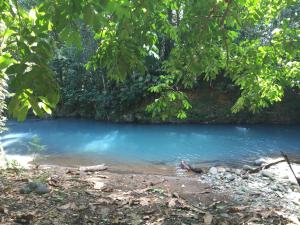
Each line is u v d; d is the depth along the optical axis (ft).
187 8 13.39
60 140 51.26
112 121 69.21
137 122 67.51
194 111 66.23
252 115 65.57
